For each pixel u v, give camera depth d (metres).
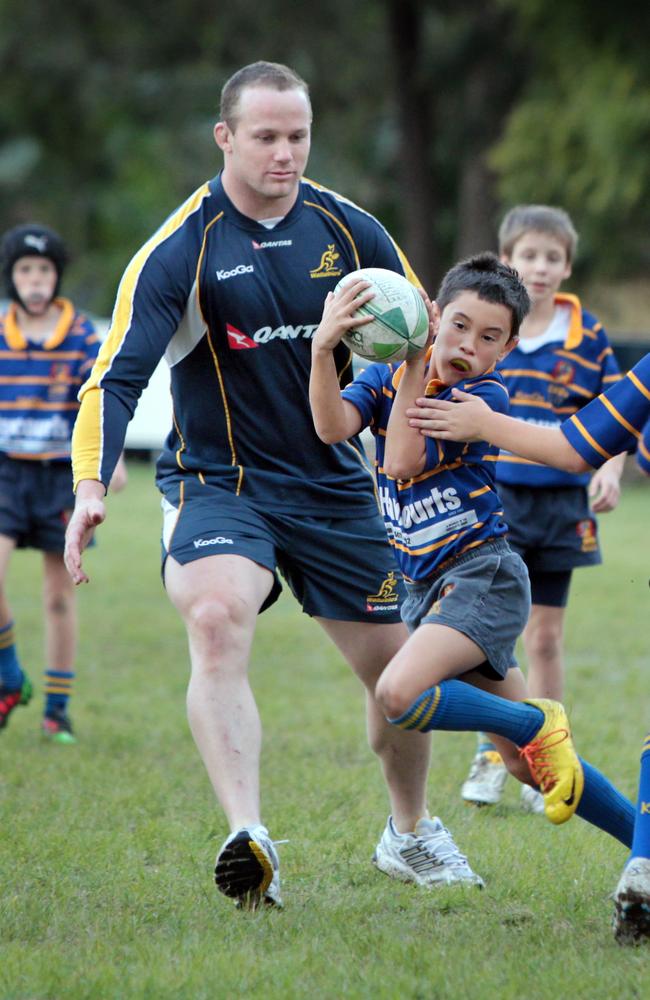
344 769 19.14
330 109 94.06
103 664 28.27
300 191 13.84
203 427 13.86
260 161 13.25
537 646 18.59
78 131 106.12
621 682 26.00
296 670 27.69
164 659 28.84
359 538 13.87
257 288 13.51
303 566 13.84
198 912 12.57
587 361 19.06
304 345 13.68
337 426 12.63
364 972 10.71
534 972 10.69
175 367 13.92
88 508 12.73
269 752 20.30
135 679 26.62
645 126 71.31
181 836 15.48
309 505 13.80
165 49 91.00
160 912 12.63
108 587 38.44
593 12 73.62
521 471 18.25
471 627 12.03
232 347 13.58
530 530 18.34
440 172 100.81
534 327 19.12
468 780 17.70
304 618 34.72
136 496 62.44
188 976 10.66
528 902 12.92
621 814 12.19
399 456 12.31
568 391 18.97
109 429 13.05
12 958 11.18
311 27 87.75
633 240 75.81
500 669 12.27
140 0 87.50
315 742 20.94
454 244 106.25
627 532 50.06
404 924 12.15
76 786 18.05
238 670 12.80
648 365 11.72
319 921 12.16
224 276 13.48
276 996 10.24
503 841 15.18
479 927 12.02
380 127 99.62
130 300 13.31
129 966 10.98
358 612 13.92
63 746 21.03
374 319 12.12
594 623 32.56
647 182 72.38
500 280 12.47
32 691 22.31
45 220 114.50
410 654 11.94
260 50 89.56
